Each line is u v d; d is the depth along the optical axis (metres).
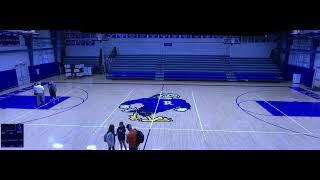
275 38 26.84
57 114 13.93
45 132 11.34
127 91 19.81
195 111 14.64
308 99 17.80
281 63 26.70
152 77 25.22
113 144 8.92
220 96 18.42
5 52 20.44
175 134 11.16
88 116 13.60
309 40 22.11
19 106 15.51
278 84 23.55
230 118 13.47
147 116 13.62
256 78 24.72
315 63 21.31
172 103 16.31
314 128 12.15
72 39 28.84
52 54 27.59
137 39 28.11
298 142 10.49
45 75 26.09
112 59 27.44
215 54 27.86
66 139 10.55
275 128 12.09
